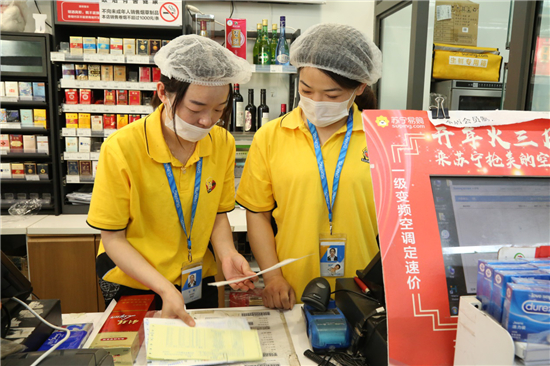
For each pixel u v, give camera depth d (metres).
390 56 3.17
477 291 0.75
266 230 1.46
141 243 1.27
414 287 0.79
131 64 2.82
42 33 2.62
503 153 0.89
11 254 2.79
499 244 0.83
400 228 0.81
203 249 1.39
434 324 0.78
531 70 1.54
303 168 1.37
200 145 1.29
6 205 2.84
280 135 1.43
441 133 0.89
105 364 0.81
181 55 1.07
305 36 1.27
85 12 2.65
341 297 1.09
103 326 0.99
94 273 2.62
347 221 1.37
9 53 2.62
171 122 1.20
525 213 0.85
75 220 2.70
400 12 2.94
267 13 3.21
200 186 1.33
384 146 0.87
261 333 1.04
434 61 2.76
